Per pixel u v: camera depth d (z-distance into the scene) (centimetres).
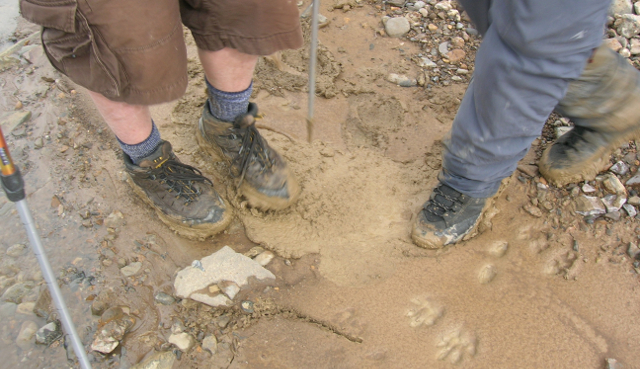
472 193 187
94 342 160
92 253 185
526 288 183
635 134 185
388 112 245
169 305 173
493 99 149
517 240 198
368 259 191
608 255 193
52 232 190
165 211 187
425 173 220
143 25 119
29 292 173
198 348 164
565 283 185
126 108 148
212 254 183
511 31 131
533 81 141
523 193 212
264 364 161
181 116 235
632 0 288
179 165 183
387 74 261
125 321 167
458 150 173
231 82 167
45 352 160
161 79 134
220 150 201
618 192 208
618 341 170
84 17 114
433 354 166
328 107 246
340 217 203
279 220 200
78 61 128
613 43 267
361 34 281
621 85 169
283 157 214
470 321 174
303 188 210
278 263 188
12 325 165
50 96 239
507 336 170
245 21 143
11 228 191
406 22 281
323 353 165
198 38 151
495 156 167
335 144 230
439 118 242
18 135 222
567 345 169
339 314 175
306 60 266
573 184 213
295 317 174
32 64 254
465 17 291
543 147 229
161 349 162
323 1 297
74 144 221
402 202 210
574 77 144
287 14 144
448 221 191
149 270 182
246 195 201
